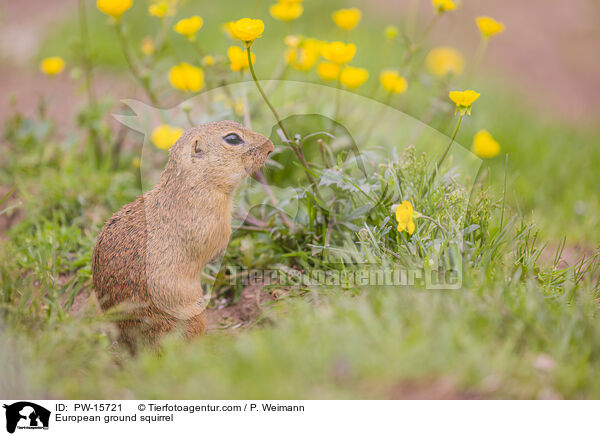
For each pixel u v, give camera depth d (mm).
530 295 6668
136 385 6172
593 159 14703
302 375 5695
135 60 12305
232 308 8320
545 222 11133
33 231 9938
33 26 21641
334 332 6035
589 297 6910
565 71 22016
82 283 8391
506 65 21719
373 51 17828
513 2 26562
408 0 24172
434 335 5918
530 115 16766
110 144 11680
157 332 7328
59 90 16406
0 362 6355
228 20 19531
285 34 19219
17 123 12117
